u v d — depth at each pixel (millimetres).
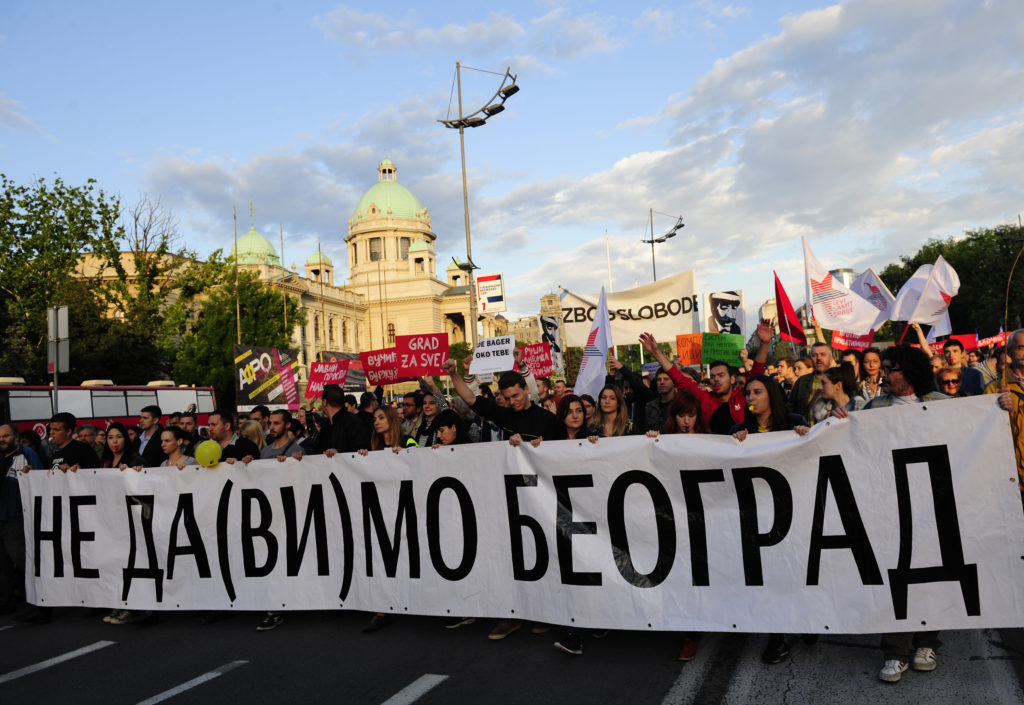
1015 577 4371
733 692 4469
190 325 43844
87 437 9266
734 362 11672
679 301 11266
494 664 5227
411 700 4637
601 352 9367
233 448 7113
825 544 4777
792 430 4945
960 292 50844
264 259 92625
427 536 5965
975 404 4512
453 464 5887
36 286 38250
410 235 112812
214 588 6676
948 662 4750
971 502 4477
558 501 5496
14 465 7832
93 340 35969
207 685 5156
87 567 7145
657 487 5227
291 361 18875
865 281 10656
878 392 7281
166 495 6898
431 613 5898
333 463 6344
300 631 6367
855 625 4645
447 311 110000
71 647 6375
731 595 4973
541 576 5516
